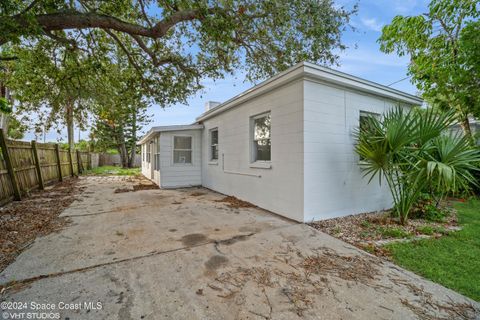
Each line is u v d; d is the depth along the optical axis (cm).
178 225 402
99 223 411
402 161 398
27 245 307
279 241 327
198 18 487
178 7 494
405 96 572
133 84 742
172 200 631
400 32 667
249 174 590
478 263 261
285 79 442
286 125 460
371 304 187
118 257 272
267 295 198
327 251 292
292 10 526
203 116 859
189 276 229
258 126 573
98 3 534
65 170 1088
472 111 597
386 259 273
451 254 284
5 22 306
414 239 337
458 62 574
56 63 658
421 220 437
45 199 611
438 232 370
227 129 707
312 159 430
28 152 675
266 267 248
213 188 812
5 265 250
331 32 580
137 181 1069
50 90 734
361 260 267
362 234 359
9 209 488
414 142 381
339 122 469
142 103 817
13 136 1262
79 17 408
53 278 224
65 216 455
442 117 370
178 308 181
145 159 1345
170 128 865
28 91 710
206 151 880
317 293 202
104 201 607
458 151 366
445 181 331
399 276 232
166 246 306
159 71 714
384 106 555
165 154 876
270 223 417
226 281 220
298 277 228
